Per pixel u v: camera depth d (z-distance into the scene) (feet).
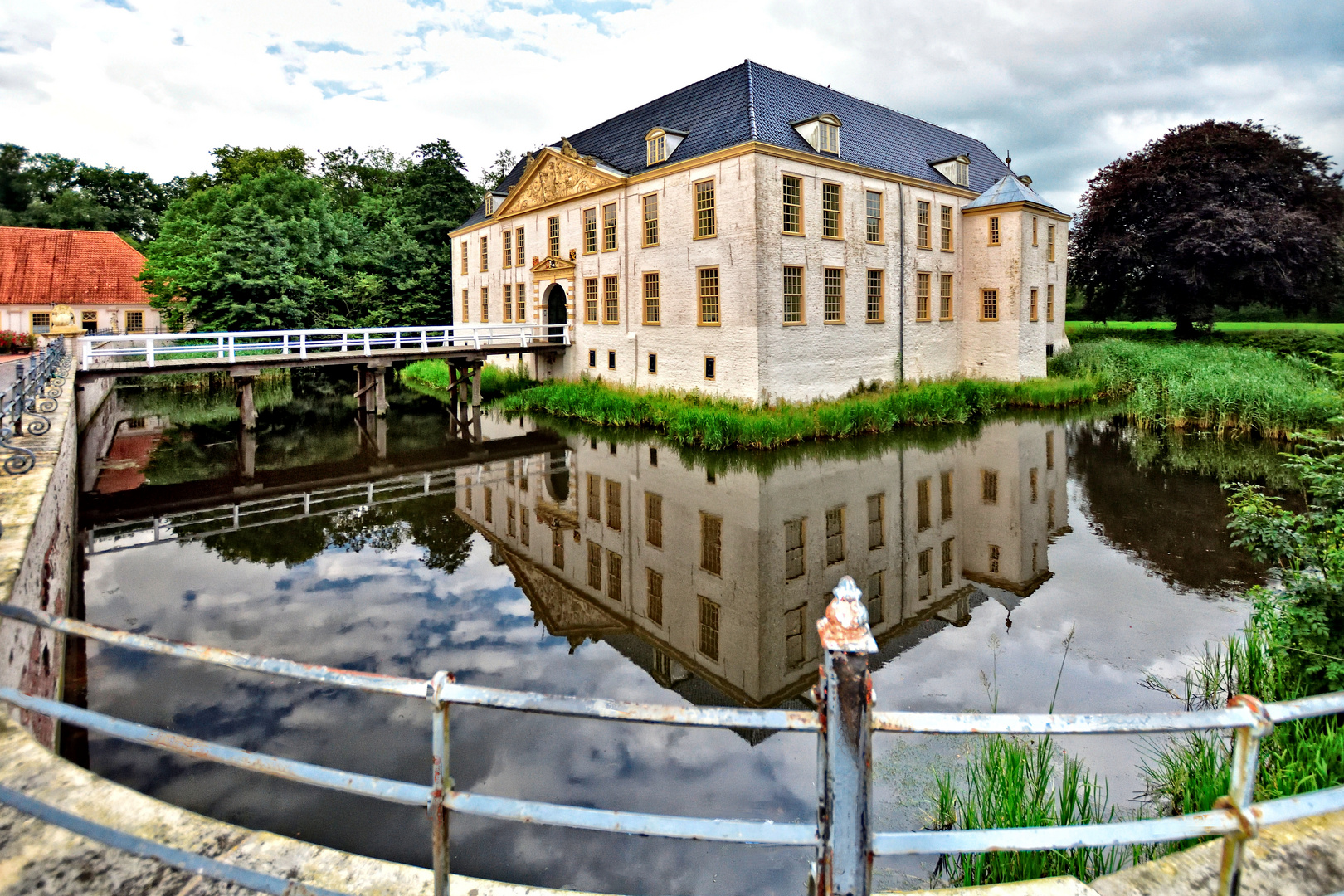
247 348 80.28
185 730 22.63
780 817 18.94
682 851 17.58
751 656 29.63
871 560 40.98
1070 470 61.00
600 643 30.71
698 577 39.06
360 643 30.37
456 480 61.57
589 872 16.83
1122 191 139.95
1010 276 106.63
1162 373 100.89
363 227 157.99
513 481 60.90
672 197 91.15
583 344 107.86
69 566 36.63
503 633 31.60
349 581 38.22
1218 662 25.57
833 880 7.13
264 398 116.67
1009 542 43.50
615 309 102.37
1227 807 7.98
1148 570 38.19
